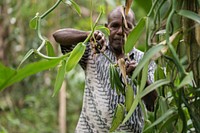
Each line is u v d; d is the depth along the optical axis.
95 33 2.10
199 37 1.54
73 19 5.88
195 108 1.60
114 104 2.47
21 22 6.04
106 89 2.48
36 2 5.39
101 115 2.52
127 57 1.94
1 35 6.19
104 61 2.46
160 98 1.63
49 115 6.51
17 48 6.30
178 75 1.68
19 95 6.69
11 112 6.07
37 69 1.51
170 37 1.60
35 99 6.43
